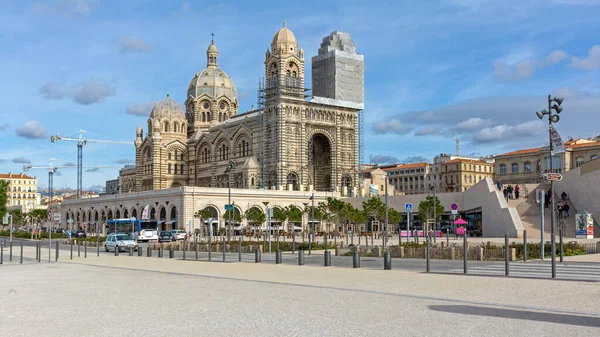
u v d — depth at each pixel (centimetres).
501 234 9269
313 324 1998
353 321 2039
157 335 1864
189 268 4541
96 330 1962
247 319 2119
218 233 12544
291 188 14900
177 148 19200
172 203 14150
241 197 14188
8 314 2333
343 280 3378
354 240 10512
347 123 16288
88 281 3609
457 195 10988
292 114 15300
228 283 3344
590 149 14775
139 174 19862
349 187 16075
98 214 18000
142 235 11475
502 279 3262
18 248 8831
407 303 2430
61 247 9388
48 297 2848
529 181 16175
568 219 8488
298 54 15700
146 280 3609
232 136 16875
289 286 3122
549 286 2892
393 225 12950
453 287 2930
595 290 2731
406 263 4747
